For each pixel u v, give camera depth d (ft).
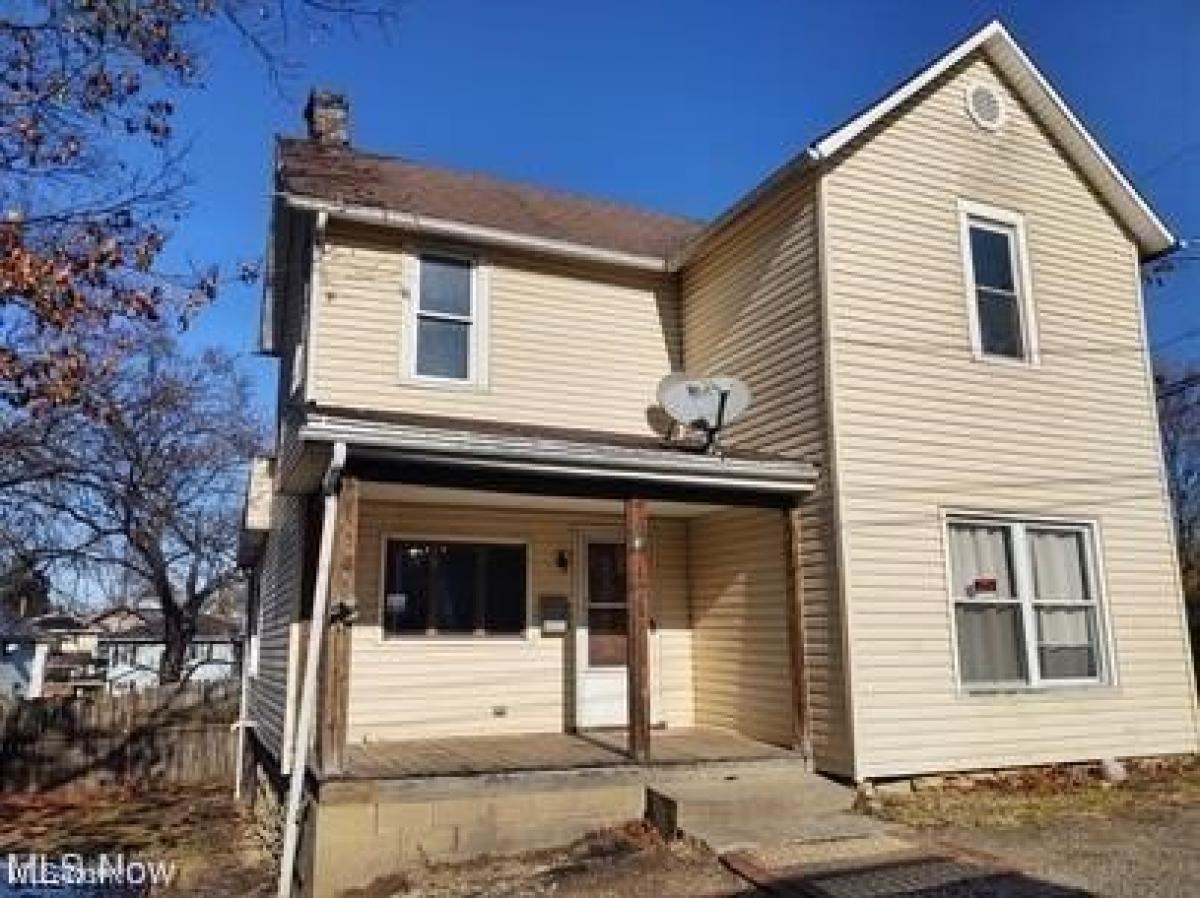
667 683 39.24
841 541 31.35
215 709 55.57
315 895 24.61
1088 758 33.99
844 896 20.18
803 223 34.71
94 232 25.85
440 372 38.34
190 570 91.71
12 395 25.53
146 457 76.48
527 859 26.21
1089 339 38.14
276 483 35.35
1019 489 35.09
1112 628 35.73
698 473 31.14
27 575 77.87
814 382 33.35
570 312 41.09
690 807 26.61
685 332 42.50
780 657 34.12
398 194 41.78
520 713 36.94
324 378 36.11
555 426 39.55
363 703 34.50
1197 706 36.91
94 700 53.67
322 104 50.44
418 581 36.45
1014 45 37.78
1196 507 89.25
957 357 35.04
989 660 33.24
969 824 26.91
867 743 30.22
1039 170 38.81
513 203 47.34
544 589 38.34
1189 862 22.57
